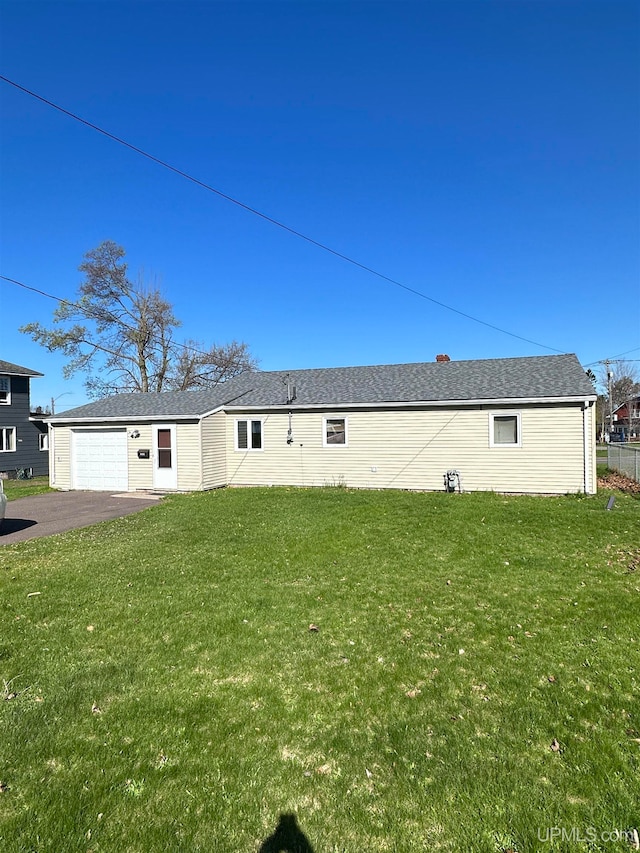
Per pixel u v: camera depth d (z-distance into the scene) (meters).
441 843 2.41
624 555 7.63
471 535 9.02
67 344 31.89
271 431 17.62
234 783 2.82
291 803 2.67
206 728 3.34
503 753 3.04
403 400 15.85
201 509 12.66
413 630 4.95
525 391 14.86
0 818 2.56
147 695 3.76
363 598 5.90
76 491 17.86
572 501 12.85
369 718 3.45
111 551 8.45
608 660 4.23
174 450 16.97
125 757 3.04
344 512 11.50
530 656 4.33
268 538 9.12
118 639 4.79
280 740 3.21
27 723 3.39
